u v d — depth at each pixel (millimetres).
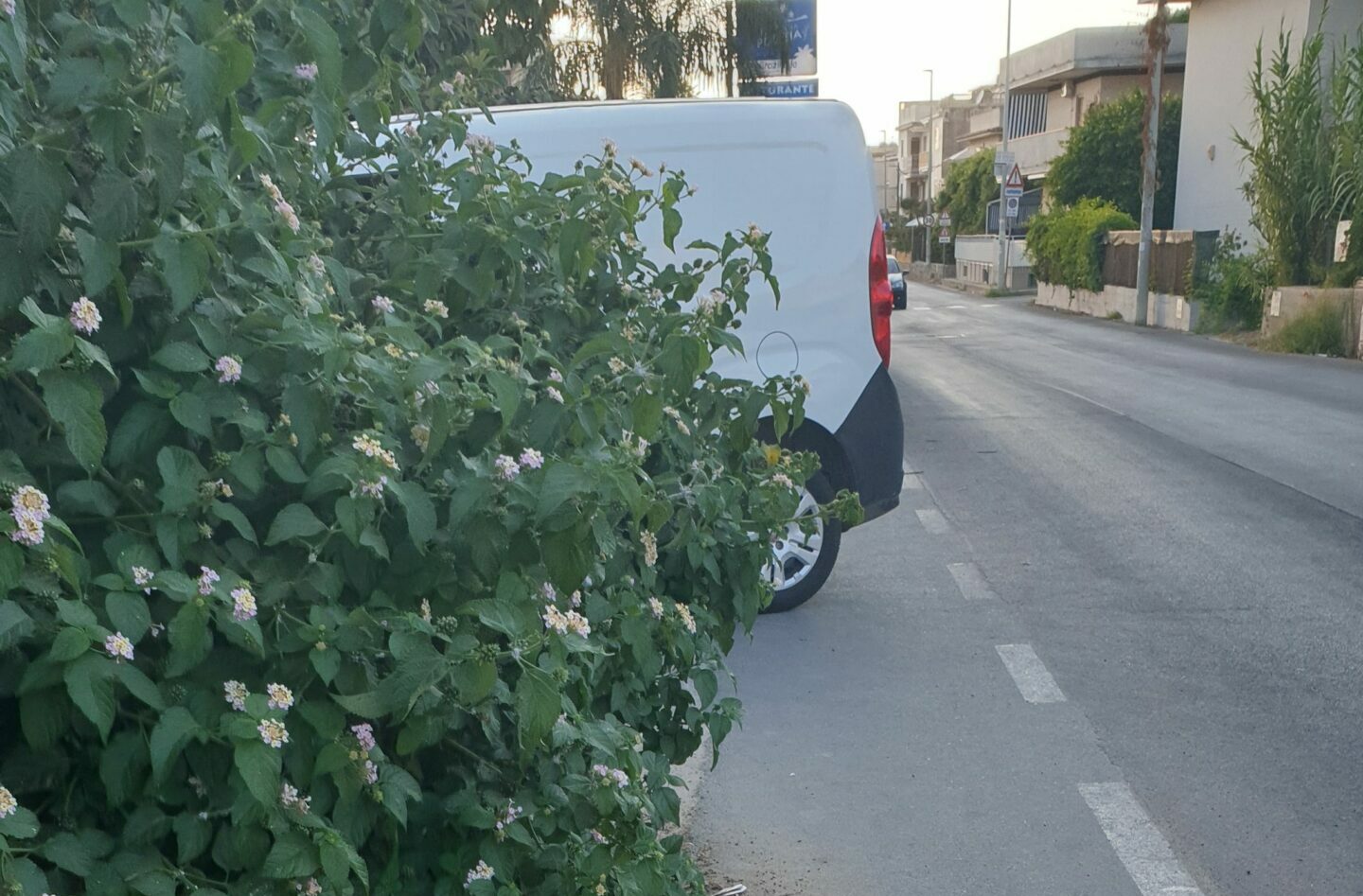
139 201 2170
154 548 2148
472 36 5656
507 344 2686
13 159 1939
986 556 8047
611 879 2467
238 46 2102
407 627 2203
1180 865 4094
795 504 4043
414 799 2273
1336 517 8938
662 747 3490
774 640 6445
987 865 4113
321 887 2018
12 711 2066
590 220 3523
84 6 2484
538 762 2570
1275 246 25344
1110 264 34906
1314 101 24734
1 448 2078
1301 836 4270
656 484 3318
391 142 3521
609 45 15969
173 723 1919
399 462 2453
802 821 4445
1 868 1673
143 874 1904
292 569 2271
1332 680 5711
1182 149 36062
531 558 2383
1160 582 7371
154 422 2172
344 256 3338
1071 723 5285
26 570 1830
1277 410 14453
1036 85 58625
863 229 6562
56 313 2203
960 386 17438
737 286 3998
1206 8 34219
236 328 2316
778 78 17781
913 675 5906
